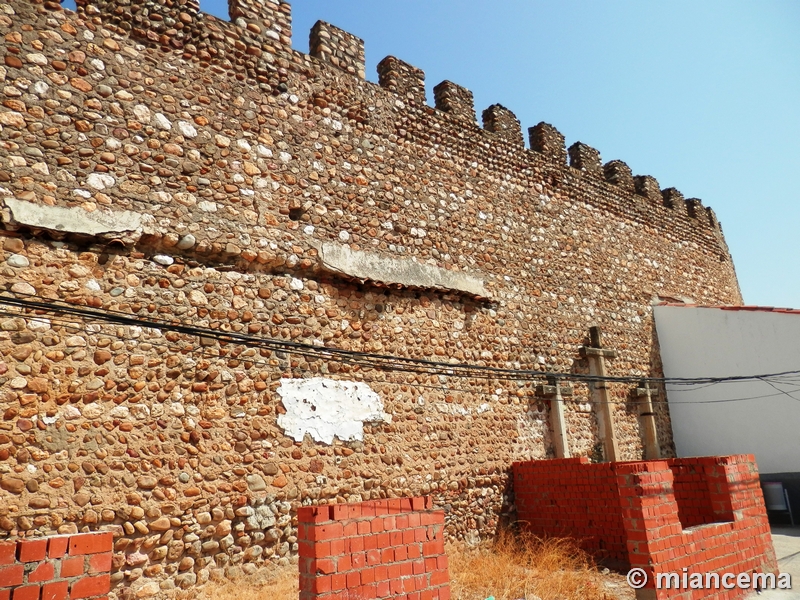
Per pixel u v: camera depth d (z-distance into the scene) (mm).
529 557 8727
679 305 14750
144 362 7109
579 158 14312
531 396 11430
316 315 8742
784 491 12750
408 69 11141
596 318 13312
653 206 16000
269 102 9016
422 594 4996
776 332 13234
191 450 7195
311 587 4441
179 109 8078
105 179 7258
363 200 9719
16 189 6633
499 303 11344
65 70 7277
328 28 10141
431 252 10445
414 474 9227
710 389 14031
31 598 3557
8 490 6000
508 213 12062
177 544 6848
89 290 6918
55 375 6496
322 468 8219
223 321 7844
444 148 11258
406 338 9734
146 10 8102
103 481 6539
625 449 13000
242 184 8406
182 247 7660
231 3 9148
